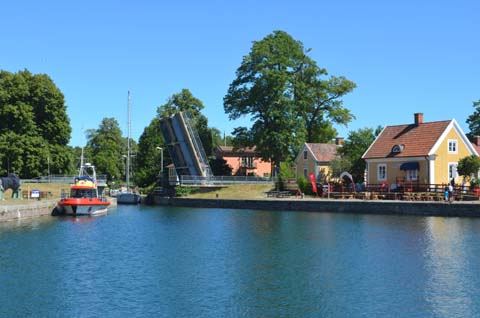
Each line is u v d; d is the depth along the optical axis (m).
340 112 85.50
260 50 77.06
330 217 47.22
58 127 78.31
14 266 26.14
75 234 38.09
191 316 18.58
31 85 76.50
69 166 79.94
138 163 108.62
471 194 47.97
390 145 60.22
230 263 26.83
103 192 74.56
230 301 20.22
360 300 20.20
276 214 52.91
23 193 64.38
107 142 130.00
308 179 74.50
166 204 74.69
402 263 26.05
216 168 93.00
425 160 55.62
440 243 31.02
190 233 38.75
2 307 19.50
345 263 26.36
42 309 19.28
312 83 84.56
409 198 50.62
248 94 78.88
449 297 20.39
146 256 28.97
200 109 107.44
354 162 65.81
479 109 76.81
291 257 28.16
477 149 62.50
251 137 79.19
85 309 19.27
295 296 20.80
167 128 77.88
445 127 56.50
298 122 77.94
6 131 73.44
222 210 61.38
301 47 83.62
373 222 41.84
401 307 19.33
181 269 25.47
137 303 19.97
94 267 25.97
